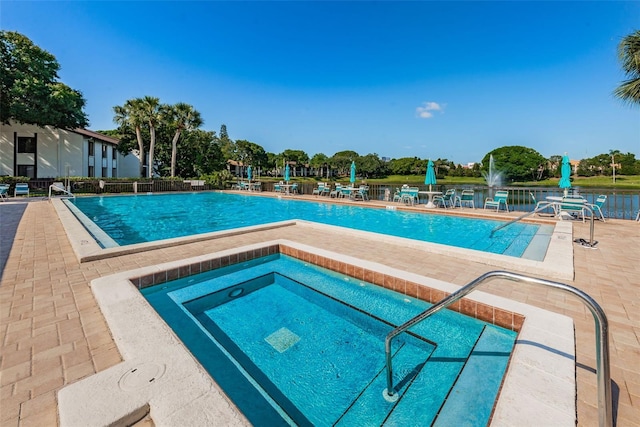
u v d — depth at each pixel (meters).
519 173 45.56
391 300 3.82
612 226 7.46
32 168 24.81
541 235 7.30
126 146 30.17
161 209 13.33
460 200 11.80
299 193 19.44
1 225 7.41
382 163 58.75
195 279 4.33
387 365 2.19
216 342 2.97
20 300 3.12
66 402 1.60
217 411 1.56
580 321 2.71
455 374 2.44
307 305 3.79
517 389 1.75
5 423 1.62
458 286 3.47
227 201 16.56
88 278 3.77
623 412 1.67
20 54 20.08
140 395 1.66
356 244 5.59
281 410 2.13
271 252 5.31
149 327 2.44
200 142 33.53
